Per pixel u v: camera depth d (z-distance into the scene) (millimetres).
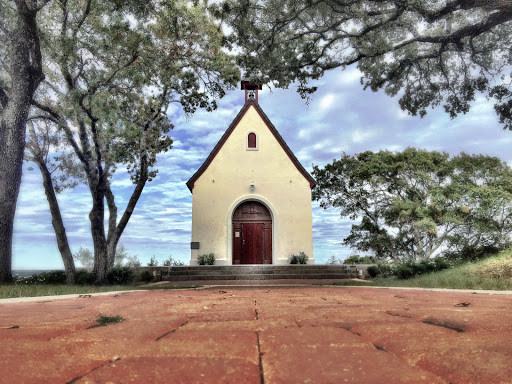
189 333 1854
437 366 1197
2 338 1847
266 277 15508
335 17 11641
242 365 1202
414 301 3975
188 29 13133
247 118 20844
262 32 11734
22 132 11375
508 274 10258
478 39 12828
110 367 1190
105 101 11859
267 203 19656
